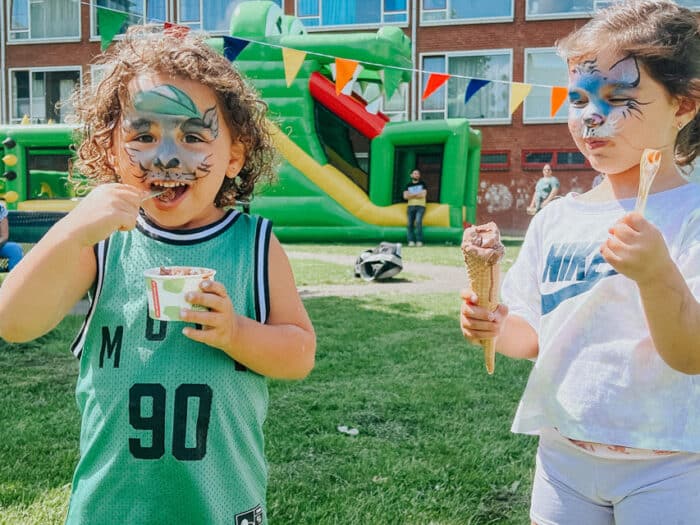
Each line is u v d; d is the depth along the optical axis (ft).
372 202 51.88
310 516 9.11
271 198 52.44
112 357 5.59
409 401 13.62
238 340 5.42
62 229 5.19
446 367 16.10
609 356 5.74
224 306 5.19
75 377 15.39
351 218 51.67
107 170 6.23
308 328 5.98
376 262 30.63
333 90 51.21
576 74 5.94
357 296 26.48
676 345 5.05
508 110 70.13
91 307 5.79
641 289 5.00
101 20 18.26
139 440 5.41
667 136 5.86
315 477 10.26
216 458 5.45
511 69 69.56
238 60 51.24
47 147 42.42
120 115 5.67
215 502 5.41
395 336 19.33
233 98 5.90
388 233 50.96
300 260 38.78
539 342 6.27
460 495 9.76
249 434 5.71
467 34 70.33
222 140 5.79
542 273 6.39
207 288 5.17
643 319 5.66
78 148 6.53
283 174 52.13
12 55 76.89
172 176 5.53
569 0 68.13
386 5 71.92
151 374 5.49
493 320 5.90
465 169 51.31
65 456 10.92
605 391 5.70
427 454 11.11
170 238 5.83
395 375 15.40
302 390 14.23
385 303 24.80
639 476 5.62
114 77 5.76
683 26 5.68
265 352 5.52
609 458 5.70
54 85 77.00
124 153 5.62
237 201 6.69
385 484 10.06
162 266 5.74
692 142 6.10
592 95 5.84
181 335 5.55
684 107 5.79
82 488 5.48
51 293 5.26
